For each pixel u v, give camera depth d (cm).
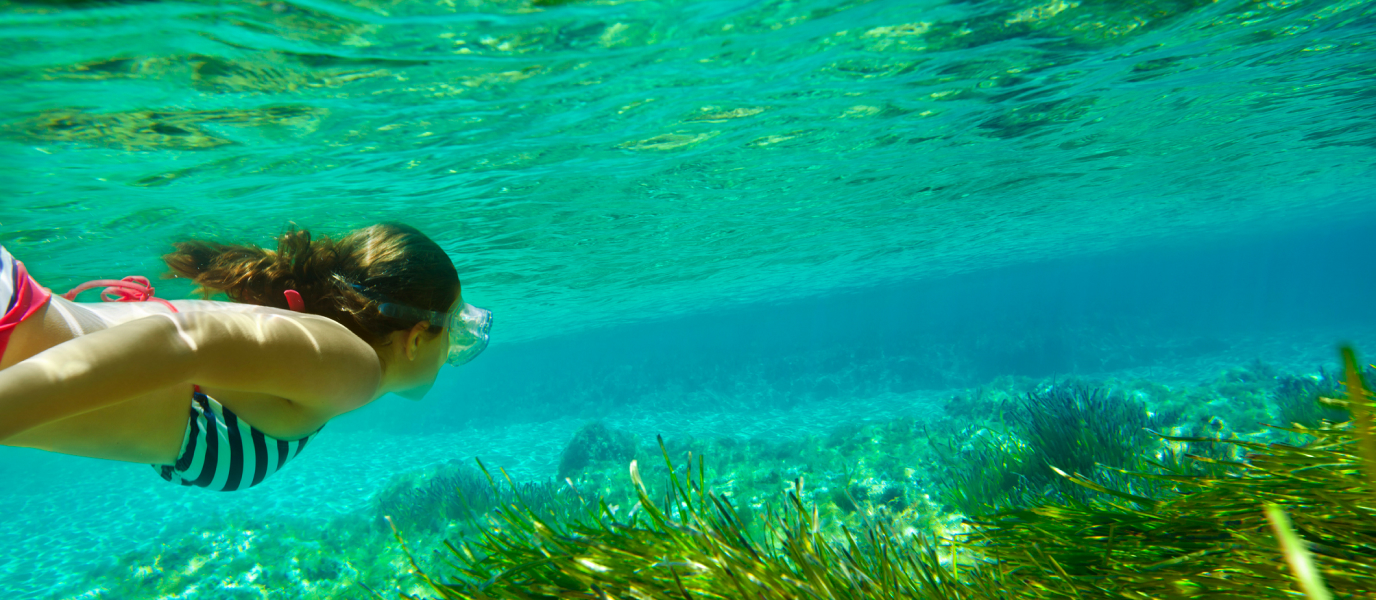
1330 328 4672
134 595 1198
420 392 160
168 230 909
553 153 832
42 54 455
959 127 967
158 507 2141
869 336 4431
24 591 1336
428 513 1476
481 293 1822
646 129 796
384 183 848
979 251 2797
